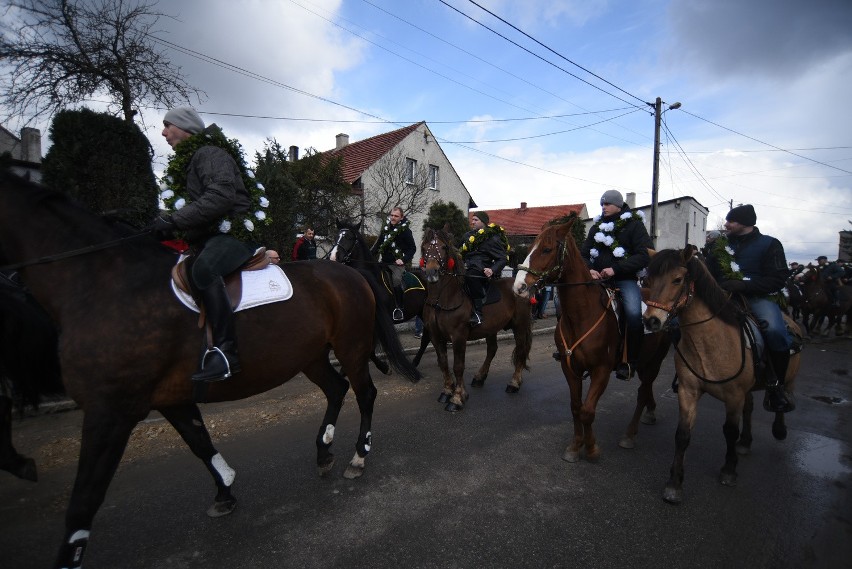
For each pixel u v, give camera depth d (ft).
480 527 9.64
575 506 10.62
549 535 9.43
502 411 17.44
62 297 7.89
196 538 9.11
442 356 18.40
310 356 10.11
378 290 13.09
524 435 15.01
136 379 7.80
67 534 7.18
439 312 17.80
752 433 16.03
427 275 17.16
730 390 11.39
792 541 9.51
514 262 52.24
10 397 9.36
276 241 31.78
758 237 13.02
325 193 38.88
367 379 12.07
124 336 7.69
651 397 16.49
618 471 12.60
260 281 9.31
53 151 21.71
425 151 71.61
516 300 20.31
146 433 14.05
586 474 12.32
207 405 16.88
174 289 8.29
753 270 12.69
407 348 27.40
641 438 15.30
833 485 12.12
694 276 11.04
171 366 8.21
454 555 8.70
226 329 8.30
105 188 22.12
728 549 9.16
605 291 13.53
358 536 9.25
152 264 8.55
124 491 10.83
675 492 10.87
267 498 10.66
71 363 7.53
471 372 23.58
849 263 48.14
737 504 10.95
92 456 7.45
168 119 9.64
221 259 8.71
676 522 10.09
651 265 11.03
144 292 8.11
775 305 12.60
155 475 11.62
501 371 24.08
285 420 15.72
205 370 8.07
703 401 19.90
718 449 14.40
